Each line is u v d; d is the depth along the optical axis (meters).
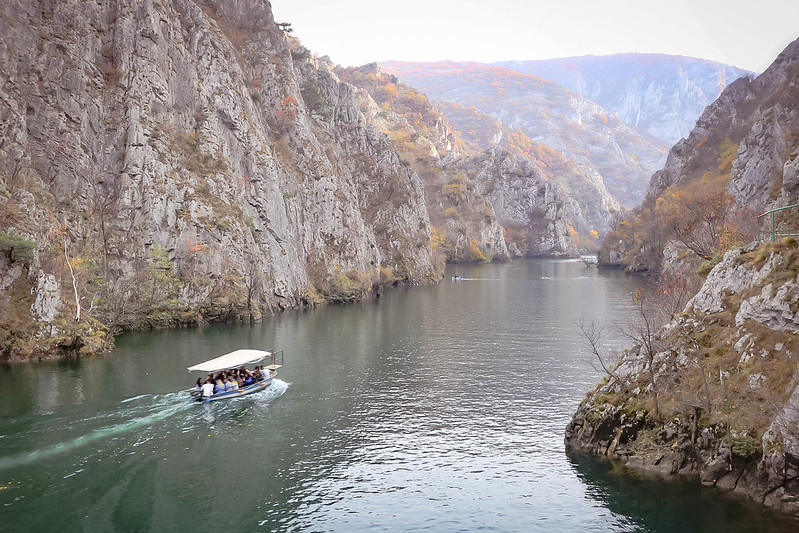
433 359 76.69
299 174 144.50
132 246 96.31
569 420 53.81
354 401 59.25
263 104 148.75
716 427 38.78
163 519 36.84
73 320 75.19
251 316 102.81
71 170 96.00
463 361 75.50
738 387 39.41
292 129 148.25
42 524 35.81
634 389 44.50
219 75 122.12
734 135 195.88
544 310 120.44
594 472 41.78
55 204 91.38
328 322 105.12
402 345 85.50
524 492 40.25
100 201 98.44
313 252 140.00
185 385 61.38
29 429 49.50
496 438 49.59
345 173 164.88
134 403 55.97
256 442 48.78
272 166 124.25
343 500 39.62
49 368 67.19
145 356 73.94
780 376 38.03
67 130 97.38
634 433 43.06
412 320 108.00
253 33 158.00
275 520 37.03
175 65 115.12
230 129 120.38
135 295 91.75
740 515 35.19
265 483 41.78
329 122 181.38
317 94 179.25
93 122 101.69
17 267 74.50
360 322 105.50
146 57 109.19
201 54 120.94
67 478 41.66
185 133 112.69
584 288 164.88
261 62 151.38
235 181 114.19
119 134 102.94
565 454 45.69
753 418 37.66
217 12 153.62
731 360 41.03
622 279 192.00
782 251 42.50
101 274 90.19
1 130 88.06
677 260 118.38
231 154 118.81
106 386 60.56
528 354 79.44
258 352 66.19
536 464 44.31
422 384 65.12
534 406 57.81
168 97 111.62
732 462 37.75
